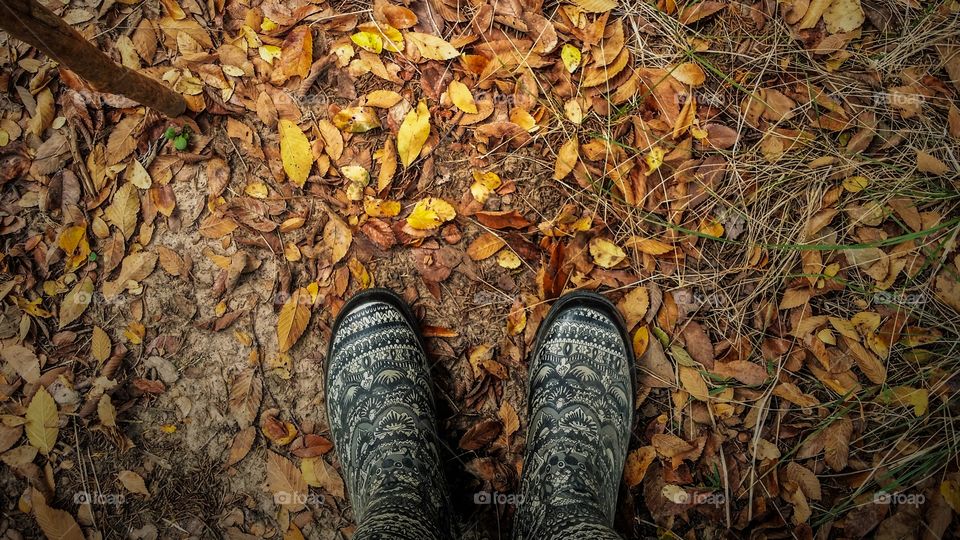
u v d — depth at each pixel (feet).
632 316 3.65
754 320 3.64
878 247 3.65
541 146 3.75
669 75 3.75
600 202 3.71
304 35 3.74
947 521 3.45
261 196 3.71
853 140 3.73
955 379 3.57
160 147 3.70
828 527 3.47
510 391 3.67
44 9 2.43
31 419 3.51
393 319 3.57
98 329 3.62
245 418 3.61
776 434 3.56
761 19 3.79
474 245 3.69
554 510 3.02
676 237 3.69
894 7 3.75
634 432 3.61
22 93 3.67
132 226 3.67
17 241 3.63
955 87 3.72
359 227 3.69
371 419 3.34
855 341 3.59
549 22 3.72
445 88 3.74
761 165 3.72
